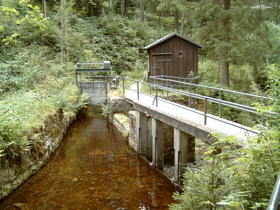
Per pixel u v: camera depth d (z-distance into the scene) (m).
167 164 7.98
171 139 8.16
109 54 20.73
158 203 5.38
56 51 18.02
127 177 6.62
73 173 6.79
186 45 12.88
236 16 11.81
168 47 12.77
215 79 14.13
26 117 6.55
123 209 5.14
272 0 12.47
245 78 13.41
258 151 2.65
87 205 5.27
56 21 19.28
